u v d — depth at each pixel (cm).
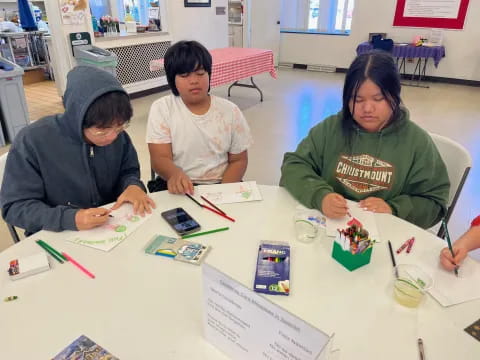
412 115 449
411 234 100
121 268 85
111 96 98
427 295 79
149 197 118
